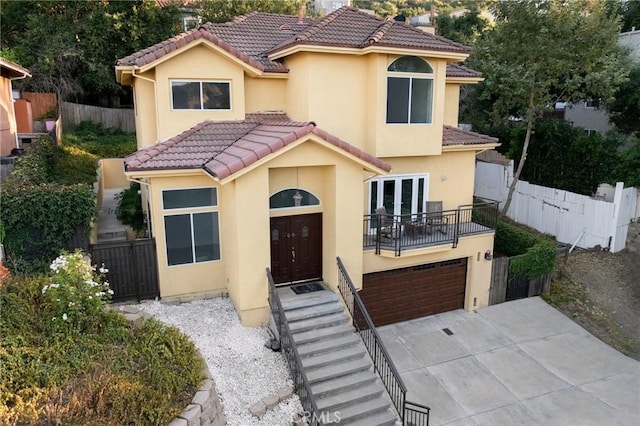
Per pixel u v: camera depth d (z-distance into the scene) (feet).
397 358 44.04
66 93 97.81
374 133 47.60
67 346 27.81
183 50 44.57
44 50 89.97
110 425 23.09
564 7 62.03
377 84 46.42
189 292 44.09
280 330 36.32
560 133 73.15
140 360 28.48
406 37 47.24
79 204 41.32
